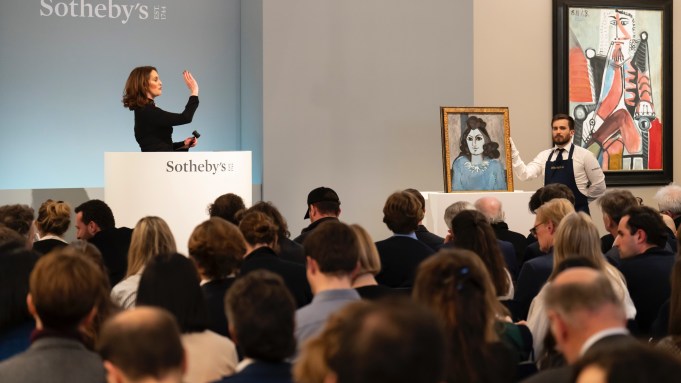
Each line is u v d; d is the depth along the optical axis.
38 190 8.95
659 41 11.07
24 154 9.64
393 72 9.73
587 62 10.85
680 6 11.21
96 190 9.17
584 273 2.58
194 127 10.14
